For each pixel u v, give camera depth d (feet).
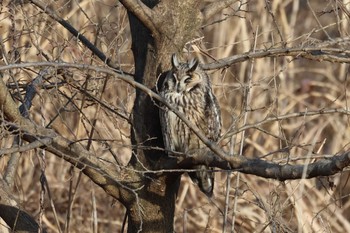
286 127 50.52
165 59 29.14
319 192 44.86
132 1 28.04
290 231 31.81
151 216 29.60
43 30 33.09
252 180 45.85
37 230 29.99
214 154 26.73
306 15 58.85
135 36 29.89
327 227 38.58
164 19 28.71
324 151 51.01
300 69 53.72
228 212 36.88
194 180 33.65
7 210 29.96
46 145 27.17
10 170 31.42
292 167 24.79
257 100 49.24
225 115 46.91
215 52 51.65
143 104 29.37
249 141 47.70
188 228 46.47
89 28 44.16
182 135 34.12
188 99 34.40
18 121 27.55
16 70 35.78
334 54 31.42
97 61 32.30
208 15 30.86
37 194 47.57
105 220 47.09
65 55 39.47
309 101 55.67
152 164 29.30
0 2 32.96
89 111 44.01
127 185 29.32
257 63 49.75
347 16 32.30
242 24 50.78
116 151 45.44
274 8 50.29
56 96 30.30
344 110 29.60
